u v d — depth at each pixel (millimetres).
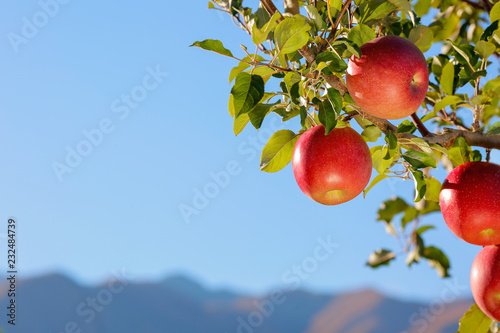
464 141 2395
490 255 2383
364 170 2256
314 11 2037
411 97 2055
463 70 2621
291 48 1991
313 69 2035
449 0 3816
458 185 2297
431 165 2227
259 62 2041
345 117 2352
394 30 2617
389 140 2137
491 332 2793
